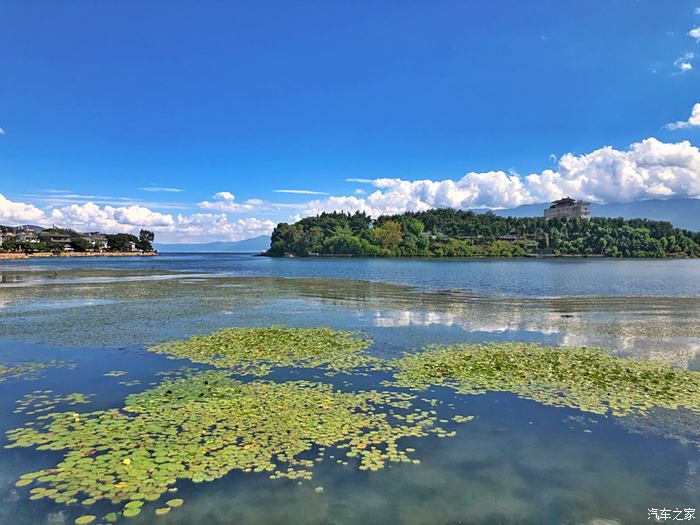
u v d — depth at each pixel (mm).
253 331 24812
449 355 19656
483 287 55375
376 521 7949
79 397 14008
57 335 23688
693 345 22078
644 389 15000
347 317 30641
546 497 8750
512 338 23688
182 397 13914
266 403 13430
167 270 96562
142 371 16953
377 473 9555
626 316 31344
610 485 9188
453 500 8609
